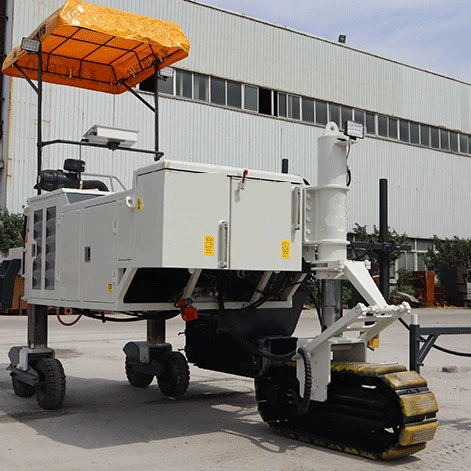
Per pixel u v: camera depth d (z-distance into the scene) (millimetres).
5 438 5938
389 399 5297
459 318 23297
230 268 5379
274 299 6402
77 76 8820
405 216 32938
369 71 31812
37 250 7426
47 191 7500
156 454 5430
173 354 8000
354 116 31234
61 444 5738
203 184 5293
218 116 26531
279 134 28344
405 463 5238
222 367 7633
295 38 29109
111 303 5852
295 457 5363
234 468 5047
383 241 6539
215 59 26547
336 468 5066
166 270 5984
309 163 29297
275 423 6207
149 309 5812
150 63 8469
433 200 34188
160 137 24875
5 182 21828
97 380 9086
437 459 5363
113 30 7230
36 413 6996
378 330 5785
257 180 5574
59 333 15219
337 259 5734
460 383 9070
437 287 30875
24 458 5301
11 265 7957
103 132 7746
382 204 6562
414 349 5750
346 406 5605
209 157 26219
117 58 8633
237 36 27250
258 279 6164
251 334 7211
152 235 5227
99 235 6086
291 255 5742
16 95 22000
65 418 6770
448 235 34750
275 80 28359
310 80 29547
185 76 25750
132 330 16078
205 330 7859
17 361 7789
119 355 11570
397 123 33031
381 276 6520
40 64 7648
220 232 5352
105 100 23625
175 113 25328
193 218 5234
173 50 7984
